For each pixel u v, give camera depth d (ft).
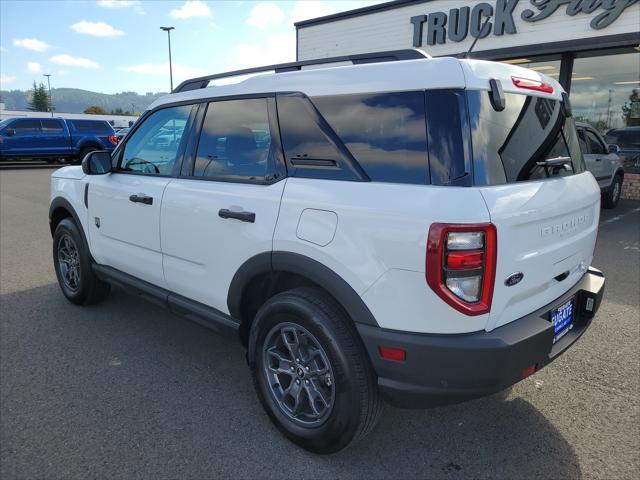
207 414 9.52
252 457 8.30
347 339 7.59
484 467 8.09
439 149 6.93
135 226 11.60
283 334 8.52
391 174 7.30
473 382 6.82
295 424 8.46
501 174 7.17
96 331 13.29
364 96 7.79
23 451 8.35
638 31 31.24
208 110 10.29
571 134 9.42
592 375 10.92
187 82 11.39
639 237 23.90
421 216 6.65
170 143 11.10
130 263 12.10
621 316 14.10
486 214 6.56
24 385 10.50
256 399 10.10
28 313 14.49
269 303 8.55
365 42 44.98
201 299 10.23
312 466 8.11
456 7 38.50
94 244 13.42
